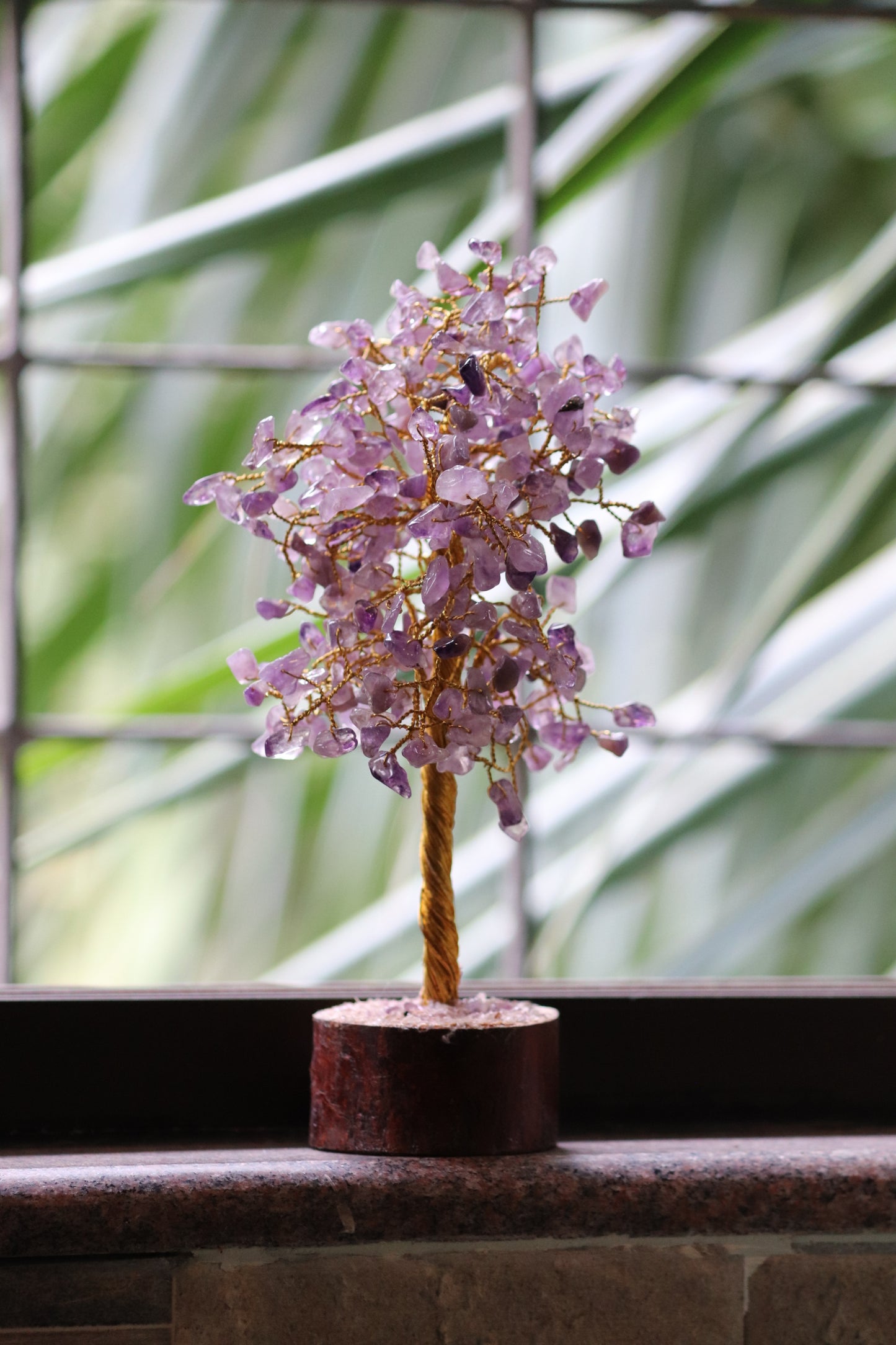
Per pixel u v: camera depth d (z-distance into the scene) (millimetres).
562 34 3047
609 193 3361
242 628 3760
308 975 3504
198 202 3600
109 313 3705
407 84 3461
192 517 3760
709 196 3373
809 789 3236
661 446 2760
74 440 3709
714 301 3387
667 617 3438
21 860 3582
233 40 3436
